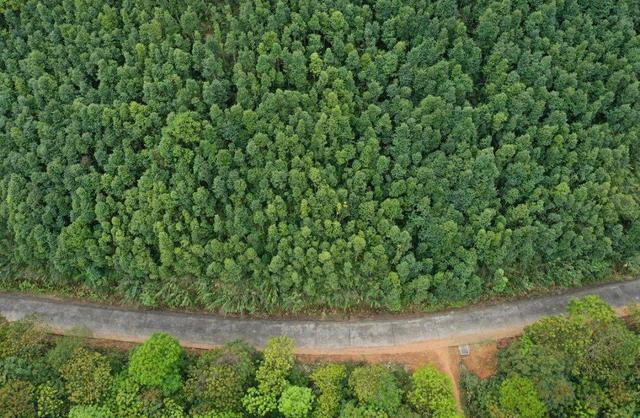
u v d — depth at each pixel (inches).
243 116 1418.6
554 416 1322.6
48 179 1504.7
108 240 1487.5
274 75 1457.9
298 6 1504.7
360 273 1502.2
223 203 1480.1
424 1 1503.4
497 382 1391.5
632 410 1330.0
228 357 1330.0
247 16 1475.1
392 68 1487.5
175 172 1457.9
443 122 1472.7
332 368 1369.3
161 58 1473.9
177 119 1408.7
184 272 1519.4
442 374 1350.9
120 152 1473.9
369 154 1445.6
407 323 1528.1
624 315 1536.7
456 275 1488.7
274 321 1536.7
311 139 1445.6
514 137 1501.0
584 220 1520.7
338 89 1460.4
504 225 1478.8
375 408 1296.8
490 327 1519.4
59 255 1503.4
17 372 1317.7
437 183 1464.1
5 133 1533.0
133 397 1306.6
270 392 1322.6
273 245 1467.8
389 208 1444.4
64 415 1325.0
